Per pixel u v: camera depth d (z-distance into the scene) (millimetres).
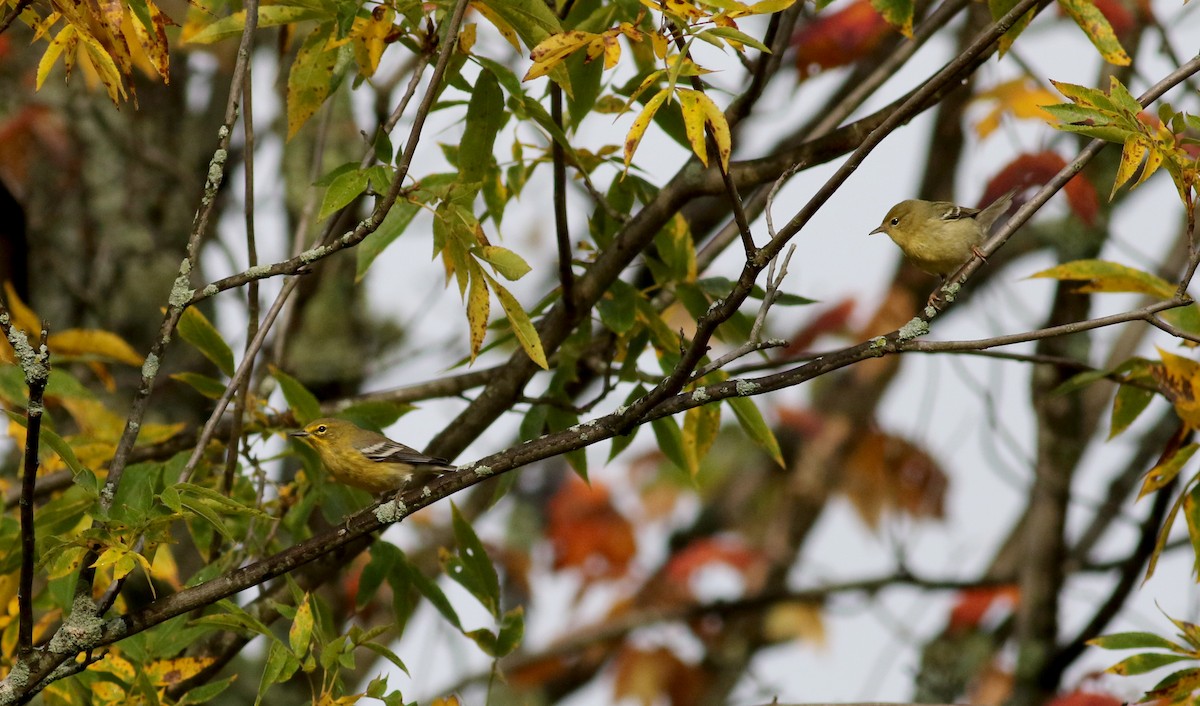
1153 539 14039
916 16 14805
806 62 14484
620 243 10812
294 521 11133
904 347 7902
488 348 11555
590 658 20438
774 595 19484
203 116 16672
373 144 8547
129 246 15570
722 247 12445
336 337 16219
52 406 13656
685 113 7152
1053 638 15242
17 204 14078
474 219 8375
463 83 9148
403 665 8312
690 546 20641
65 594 9719
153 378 8172
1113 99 7469
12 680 7422
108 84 7770
